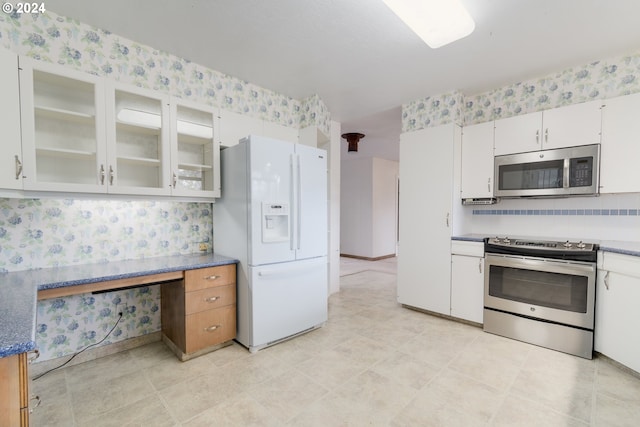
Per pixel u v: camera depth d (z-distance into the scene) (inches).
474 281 113.8
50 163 80.0
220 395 72.2
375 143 221.9
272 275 96.6
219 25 83.2
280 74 113.1
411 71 109.6
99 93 78.3
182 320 88.3
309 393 73.0
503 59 100.3
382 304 143.3
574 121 97.5
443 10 65.8
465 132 122.3
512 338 103.5
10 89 65.8
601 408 66.7
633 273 77.5
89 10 77.3
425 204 127.7
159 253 102.5
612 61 98.8
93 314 90.0
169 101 91.4
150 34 88.0
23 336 35.6
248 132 114.1
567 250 91.7
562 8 74.1
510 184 110.6
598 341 87.7
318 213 110.7
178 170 96.9
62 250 84.3
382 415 65.2
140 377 79.8
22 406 34.5
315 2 73.3
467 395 72.1
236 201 99.2
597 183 93.7
